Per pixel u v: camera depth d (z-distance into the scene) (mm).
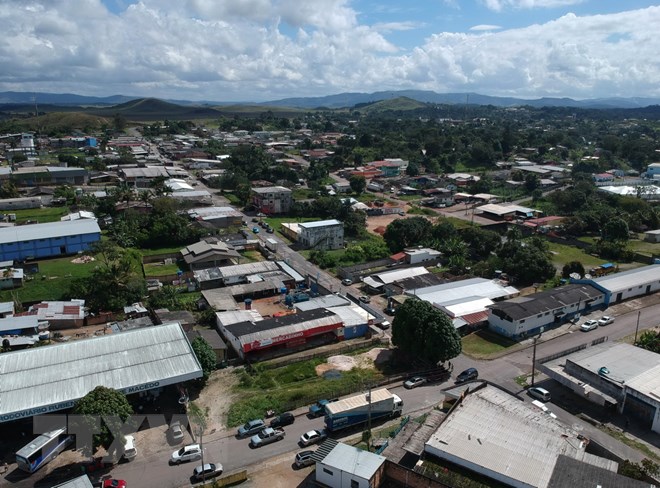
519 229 128500
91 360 56531
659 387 53406
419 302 65938
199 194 146875
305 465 46875
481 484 40594
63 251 98812
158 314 76438
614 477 39938
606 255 113188
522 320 73250
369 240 122438
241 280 93562
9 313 74625
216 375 63375
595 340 68500
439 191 175625
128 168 185875
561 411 55031
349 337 73812
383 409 53250
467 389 55094
